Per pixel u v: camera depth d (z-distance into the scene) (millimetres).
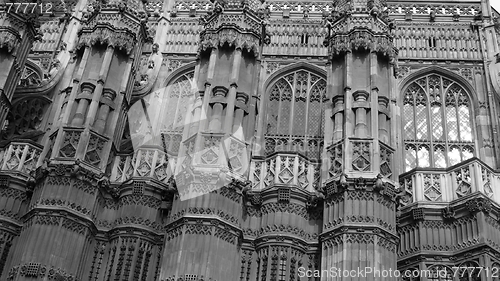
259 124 25203
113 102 23062
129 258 20281
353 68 22500
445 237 19938
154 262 20531
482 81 26031
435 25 27797
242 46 23469
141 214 21031
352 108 21469
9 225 20953
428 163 24328
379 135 21312
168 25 29016
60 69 27125
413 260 19812
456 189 20609
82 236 20000
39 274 18688
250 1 25266
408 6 29109
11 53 23672
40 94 26125
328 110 22234
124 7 25000
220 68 23125
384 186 19484
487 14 28125
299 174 21516
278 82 26859
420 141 24875
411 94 26219
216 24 24250
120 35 24156
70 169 20547
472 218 19609
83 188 20641
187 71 27594
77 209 20219
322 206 20594
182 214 19750
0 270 20281
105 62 23359
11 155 22297
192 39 28547
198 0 30391
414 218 20328
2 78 23031
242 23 24047
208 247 18938
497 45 26969
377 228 18703
